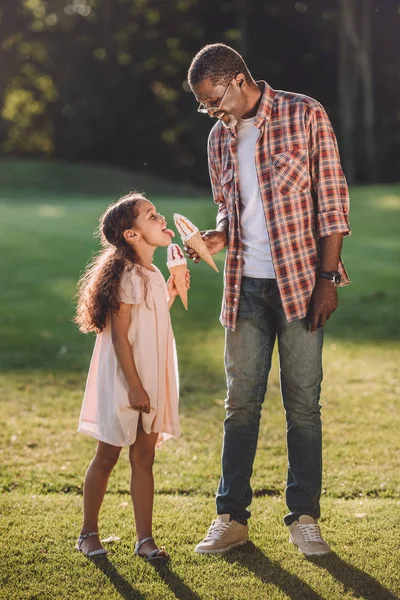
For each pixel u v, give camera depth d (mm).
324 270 4363
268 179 4391
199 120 47906
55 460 6320
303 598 3926
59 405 7996
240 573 4188
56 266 16484
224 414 7723
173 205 24766
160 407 4355
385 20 45594
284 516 4691
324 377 9094
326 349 10539
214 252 4785
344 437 6863
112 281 4242
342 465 6137
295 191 4367
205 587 4043
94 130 49094
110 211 4422
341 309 13172
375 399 8133
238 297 4535
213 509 5141
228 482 4566
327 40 47562
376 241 19609
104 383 4336
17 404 8016
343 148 45812
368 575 4152
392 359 9961
